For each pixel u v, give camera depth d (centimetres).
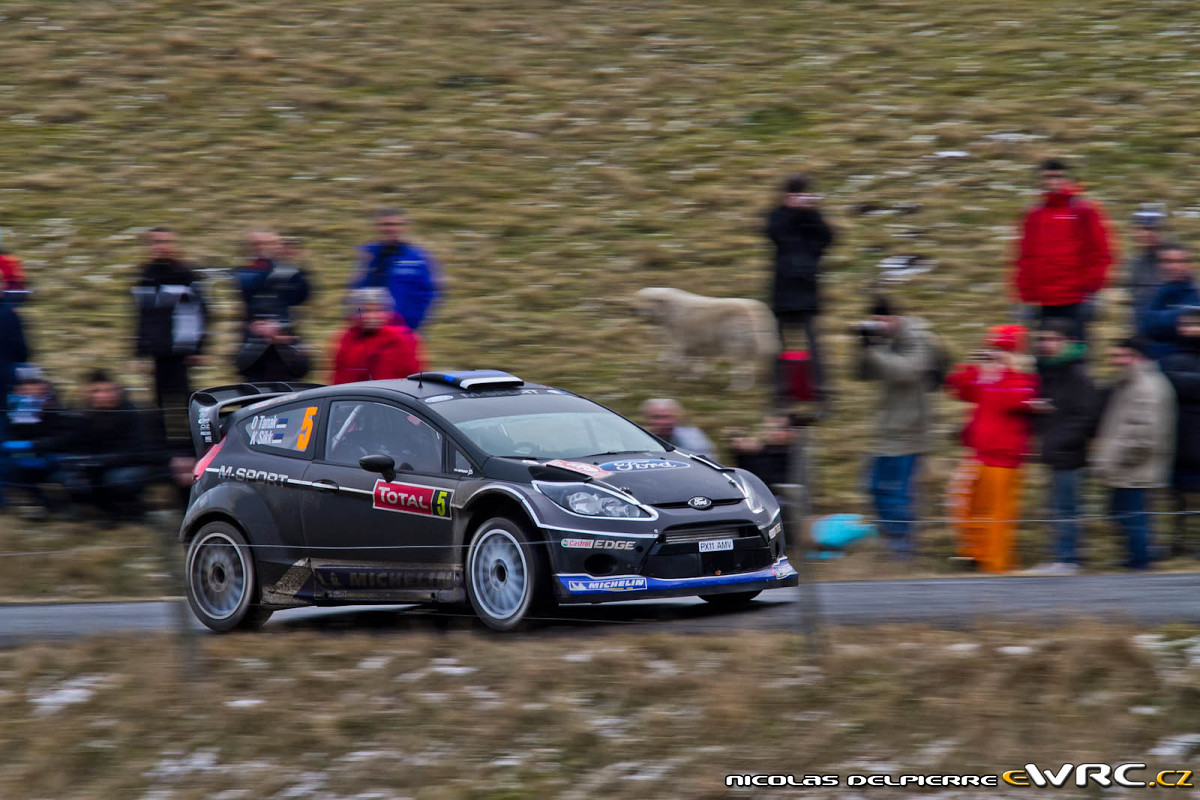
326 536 3509
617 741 2562
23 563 4419
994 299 6812
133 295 4722
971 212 7850
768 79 10156
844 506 4969
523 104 10069
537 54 10925
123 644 3194
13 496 4778
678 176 8762
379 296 4403
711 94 9994
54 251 7962
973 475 4234
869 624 3081
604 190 8688
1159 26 10331
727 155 9025
